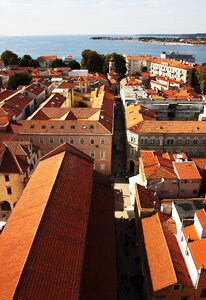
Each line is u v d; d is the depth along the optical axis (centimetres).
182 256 5100
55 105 11825
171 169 7381
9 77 17588
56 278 3544
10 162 7044
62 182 5250
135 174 9444
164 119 11838
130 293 5209
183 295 4609
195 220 5062
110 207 6122
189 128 9156
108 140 8981
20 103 11706
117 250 6072
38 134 8919
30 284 3309
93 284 4300
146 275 4900
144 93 13775
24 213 4697
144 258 5188
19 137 8906
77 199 5069
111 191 6681
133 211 7131
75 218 4622
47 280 3459
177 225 5494
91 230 5241
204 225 4772
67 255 3922
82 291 4119
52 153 6562
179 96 13650
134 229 6669
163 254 5025
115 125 13425
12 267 3578
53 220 4347
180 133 9006
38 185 5406
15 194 7175
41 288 3334
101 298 4150
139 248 5791
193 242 4828
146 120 9481
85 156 6669
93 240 5053
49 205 4575
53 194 4841
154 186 7050
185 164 7450
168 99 12362
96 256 4781
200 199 6034
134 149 9281
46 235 4038
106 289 4322
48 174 5638
